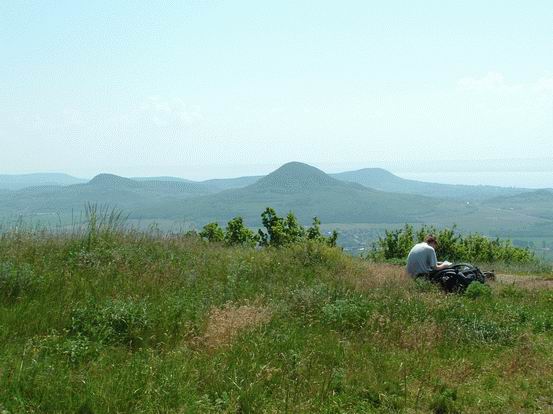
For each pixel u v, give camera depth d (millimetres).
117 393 5285
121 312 7660
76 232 13281
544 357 8562
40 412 4918
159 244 14539
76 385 5461
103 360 6273
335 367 7066
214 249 15922
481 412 6219
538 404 6598
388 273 15672
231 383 5879
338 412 5824
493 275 18062
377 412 6000
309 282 12719
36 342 6562
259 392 5844
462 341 9109
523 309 11852
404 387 6750
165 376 5727
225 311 8719
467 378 7348
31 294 8516
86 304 8094
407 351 8398
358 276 14289
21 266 9500
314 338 8062
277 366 6688
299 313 9656
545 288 16047
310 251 16312
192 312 8375
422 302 11281
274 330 8094
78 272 10281
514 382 7281
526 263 27109
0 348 6254
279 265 14461
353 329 9148
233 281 11352
